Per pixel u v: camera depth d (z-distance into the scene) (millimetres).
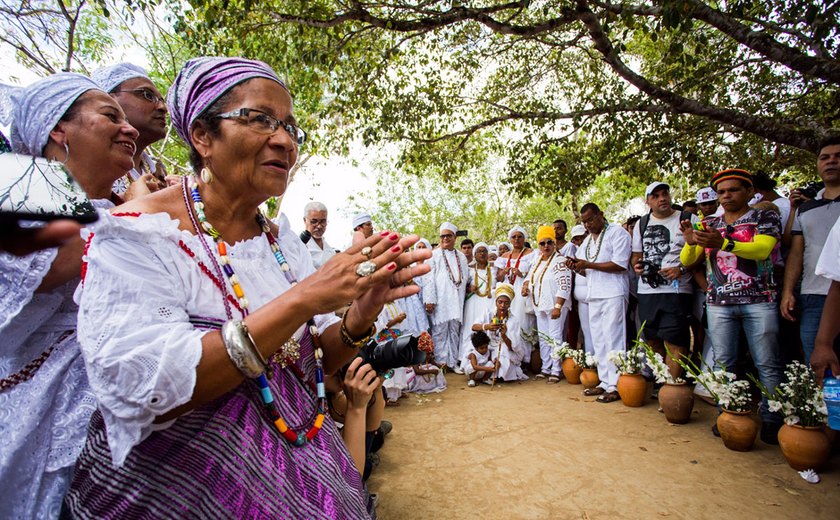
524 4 5543
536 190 8875
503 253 10438
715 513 2938
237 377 931
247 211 1236
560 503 3146
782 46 5324
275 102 1146
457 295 7414
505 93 9453
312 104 8430
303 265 1432
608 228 5723
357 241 1022
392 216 24406
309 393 1246
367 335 1348
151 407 870
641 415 4785
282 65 7125
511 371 6484
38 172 790
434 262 7543
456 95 9125
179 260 1041
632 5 5578
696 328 5629
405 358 1880
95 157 1478
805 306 3664
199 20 6473
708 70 7109
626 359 5164
